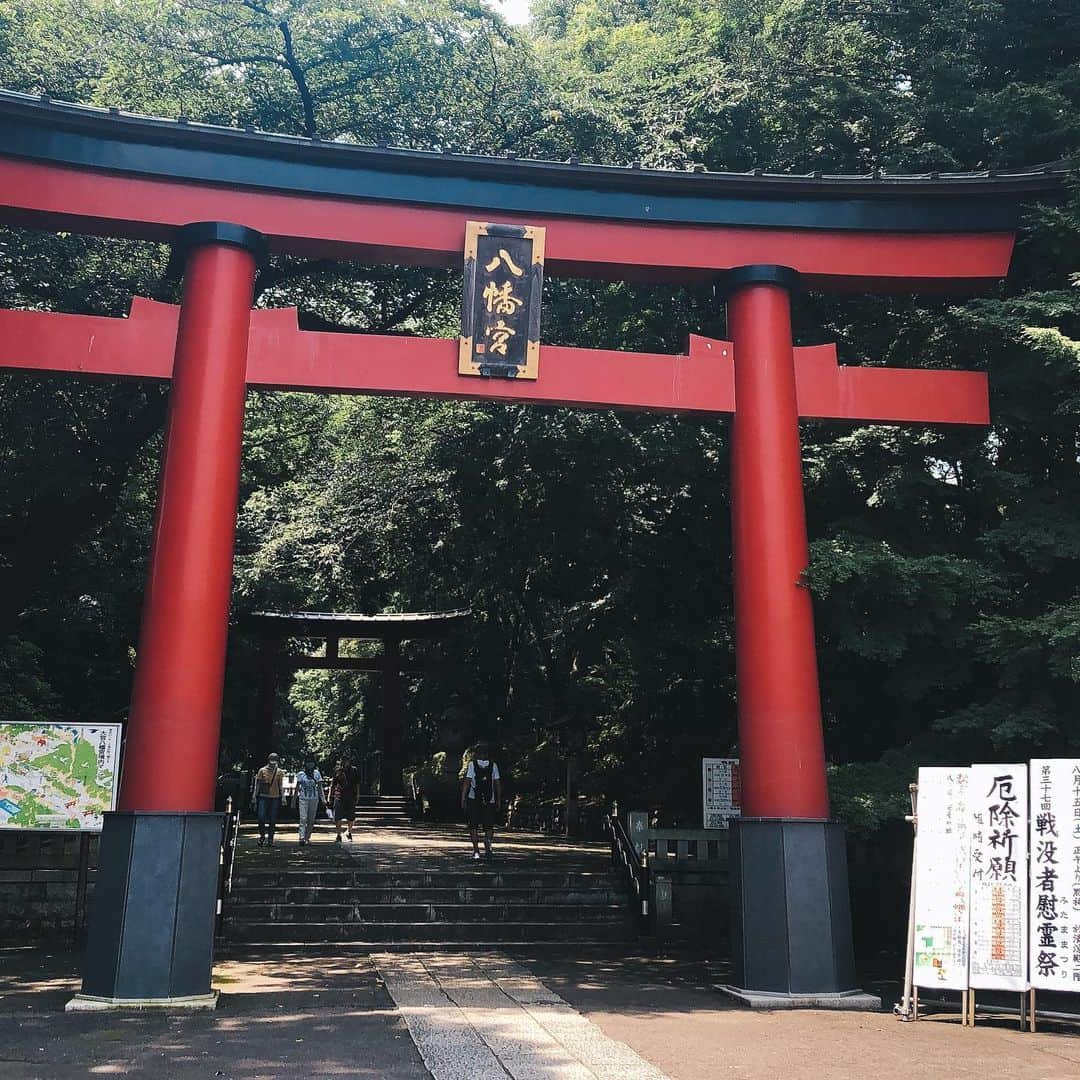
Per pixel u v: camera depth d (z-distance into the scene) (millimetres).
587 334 15578
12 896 12148
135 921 8117
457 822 29406
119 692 22078
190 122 9492
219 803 25297
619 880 14258
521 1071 6203
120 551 19641
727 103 14625
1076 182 10297
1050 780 8102
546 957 11844
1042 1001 9312
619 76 17891
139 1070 6207
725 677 17250
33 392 13555
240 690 30031
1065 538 10180
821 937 8938
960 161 13320
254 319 9727
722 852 13875
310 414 22281
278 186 9820
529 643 27969
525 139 16125
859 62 14969
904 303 13250
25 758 10883
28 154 9320
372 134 16047
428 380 9852
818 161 14516
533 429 15031
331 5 15078
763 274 10375
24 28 13805
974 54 13328
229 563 9180
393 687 31094
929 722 12258
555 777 28109
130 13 14555
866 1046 7195
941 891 8375
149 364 9422
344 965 10703
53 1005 8250
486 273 10000
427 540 21219
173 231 9695
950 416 10469
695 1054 6855
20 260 13617
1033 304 9797
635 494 15719
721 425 14961
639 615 17344
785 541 9820
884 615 10578
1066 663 9227
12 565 14156
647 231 10445
